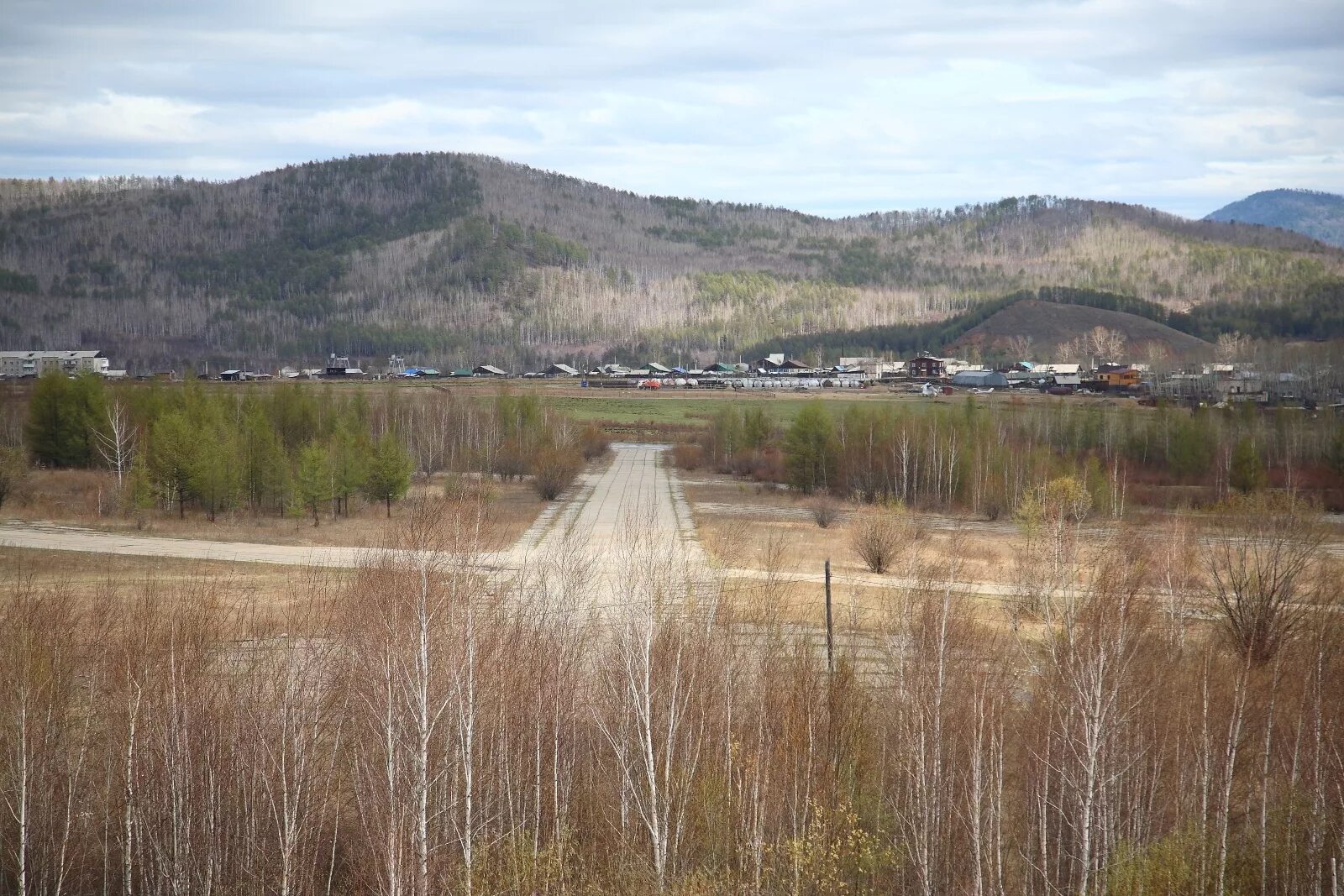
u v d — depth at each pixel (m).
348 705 33.06
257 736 31.72
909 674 35.94
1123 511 86.94
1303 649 42.06
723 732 35.03
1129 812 34.34
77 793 33.00
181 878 30.27
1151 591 45.72
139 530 79.56
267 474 90.00
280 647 40.59
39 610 38.00
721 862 32.34
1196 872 32.16
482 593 35.22
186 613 40.91
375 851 29.08
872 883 32.25
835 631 50.69
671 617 37.09
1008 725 36.03
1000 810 33.56
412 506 94.50
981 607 52.84
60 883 29.72
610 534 82.50
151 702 32.00
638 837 32.31
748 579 59.81
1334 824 34.12
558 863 30.69
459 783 30.19
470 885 28.00
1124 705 34.09
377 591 31.88
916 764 34.31
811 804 32.44
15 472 88.88
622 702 34.31
